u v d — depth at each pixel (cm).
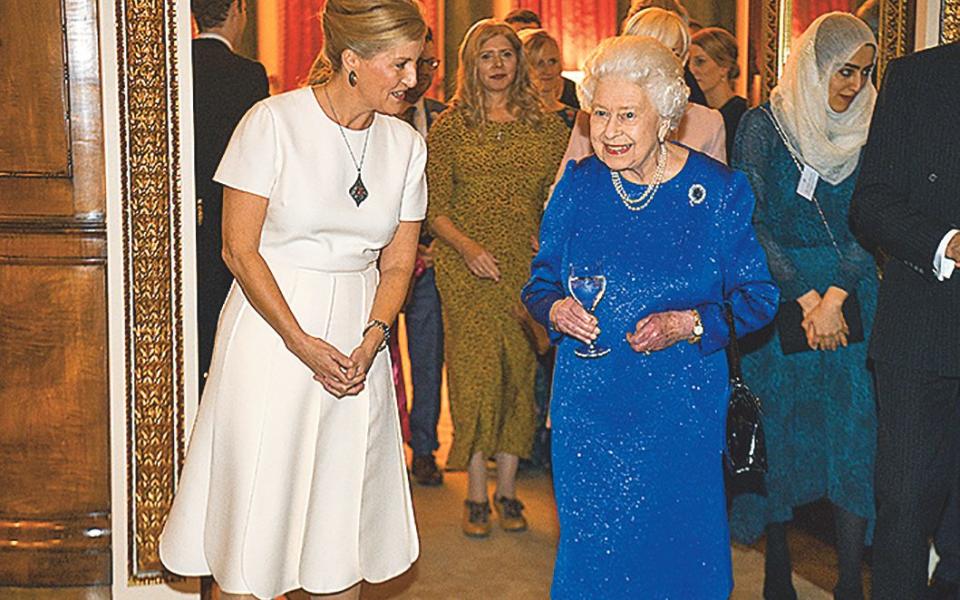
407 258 336
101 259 410
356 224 317
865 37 392
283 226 313
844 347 403
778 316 399
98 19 402
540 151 494
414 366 575
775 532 417
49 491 419
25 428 417
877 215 347
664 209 307
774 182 400
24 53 403
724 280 311
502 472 507
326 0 314
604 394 310
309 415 316
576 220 316
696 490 312
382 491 330
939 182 341
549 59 559
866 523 407
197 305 434
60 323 412
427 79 479
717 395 314
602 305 309
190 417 410
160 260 403
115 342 404
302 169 310
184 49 398
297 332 308
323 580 320
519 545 488
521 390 499
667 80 296
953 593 412
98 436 417
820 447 408
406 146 329
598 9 784
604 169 315
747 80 546
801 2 533
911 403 352
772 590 420
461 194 498
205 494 323
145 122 397
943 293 344
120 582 411
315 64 384
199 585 416
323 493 320
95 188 407
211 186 467
